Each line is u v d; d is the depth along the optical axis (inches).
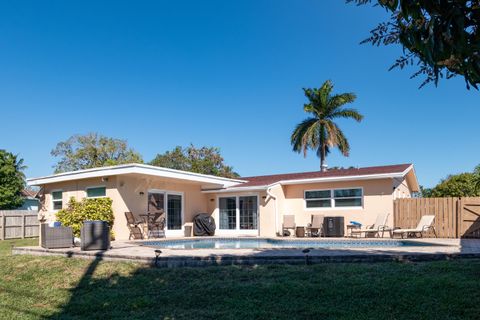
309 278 309.0
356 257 362.6
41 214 834.8
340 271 323.6
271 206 813.9
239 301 265.7
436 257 367.2
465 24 91.1
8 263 441.4
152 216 748.0
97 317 253.8
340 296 264.1
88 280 345.1
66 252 457.7
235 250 430.3
